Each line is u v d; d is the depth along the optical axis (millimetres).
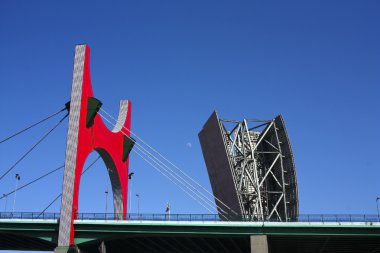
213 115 105250
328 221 69188
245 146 115312
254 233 69562
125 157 97688
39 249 86562
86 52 80375
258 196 107562
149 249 83125
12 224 71688
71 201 71125
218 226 69750
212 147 109000
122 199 97000
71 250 67625
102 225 70562
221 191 110188
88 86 80750
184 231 69938
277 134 112312
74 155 73875
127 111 104938
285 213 108062
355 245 75438
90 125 79062
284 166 111125
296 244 75312
